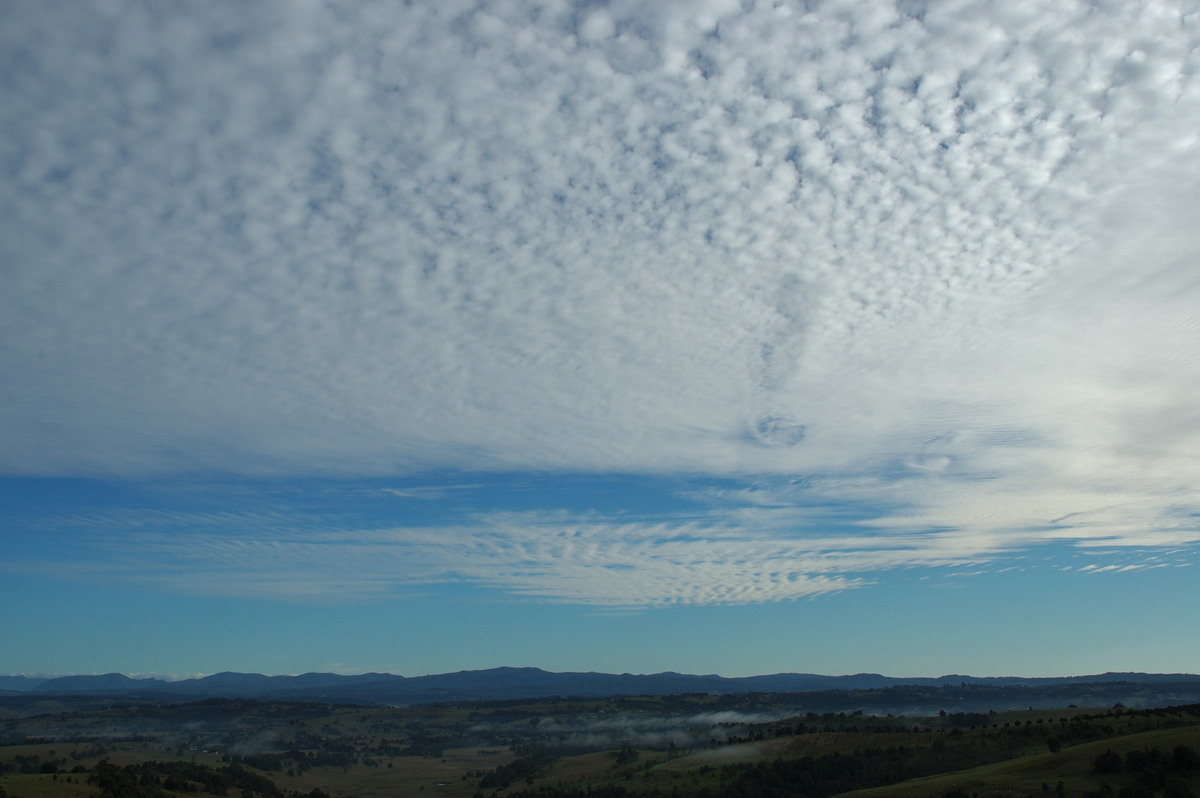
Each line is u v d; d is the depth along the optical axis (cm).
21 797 13275
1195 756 10262
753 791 17000
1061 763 11956
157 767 19375
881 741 18400
